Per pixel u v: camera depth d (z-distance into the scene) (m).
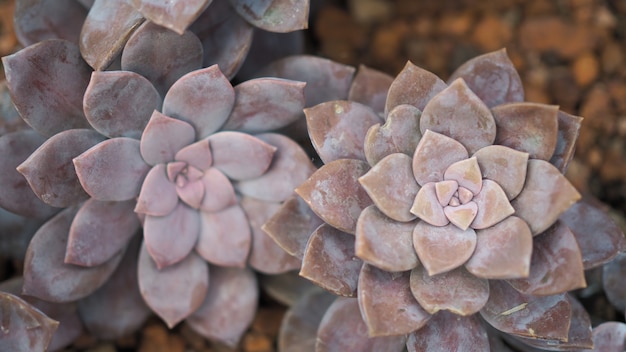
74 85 0.43
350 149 0.42
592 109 0.55
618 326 0.43
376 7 0.58
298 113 0.44
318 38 0.58
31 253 0.43
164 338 0.50
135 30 0.42
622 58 0.56
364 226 0.40
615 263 0.44
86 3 0.45
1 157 0.43
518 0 0.58
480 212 0.41
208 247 0.45
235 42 0.44
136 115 0.42
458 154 0.41
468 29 0.58
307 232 0.43
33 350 0.42
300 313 0.47
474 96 0.40
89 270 0.44
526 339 0.43
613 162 0.54
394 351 0.44
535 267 0.40
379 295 0.40
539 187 0.40
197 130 0.43
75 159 0.41
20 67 0.42
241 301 0.46
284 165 0.44
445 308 0.40
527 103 0.40
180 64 0.43
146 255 0.45
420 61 0.57
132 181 0.43
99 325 0.47
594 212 0.43
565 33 0.56
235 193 0.45
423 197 0.41
